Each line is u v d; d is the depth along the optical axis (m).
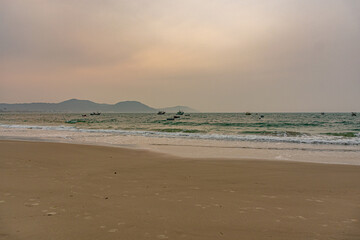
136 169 9.09
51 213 4.60
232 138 21.47
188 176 8.08
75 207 4.95
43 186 6.48
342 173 8.72
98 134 25.09
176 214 4.69
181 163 10.41
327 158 12.30
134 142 18.73
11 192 5.89
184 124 50.41
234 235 3.88
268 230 4.08
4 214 4.52
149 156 12.27
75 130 30.05
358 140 19.69
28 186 6.45
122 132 27.33
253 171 8.94
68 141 19.03
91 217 4.45
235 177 8.03
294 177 8.10
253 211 4.94
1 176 7.50
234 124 48.66
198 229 4.06
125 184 6.92
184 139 20.89
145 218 4.46
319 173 8.70
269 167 9.68
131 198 5.62
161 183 7.12
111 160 10.93
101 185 6.75
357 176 8.28
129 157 11.85
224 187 6.80
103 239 3.63
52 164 9.63
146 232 3.90
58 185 6.62
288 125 45.12
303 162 10.73
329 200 5.75
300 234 3.95
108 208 4.93
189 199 5.64
